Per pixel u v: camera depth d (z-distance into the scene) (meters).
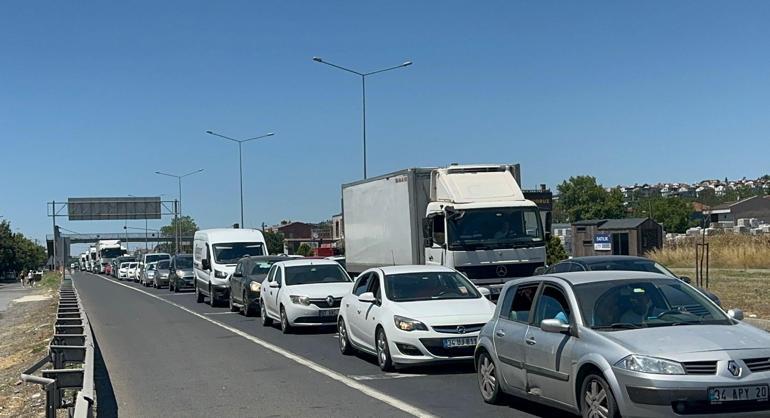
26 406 12.39
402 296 13.26
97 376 13.45
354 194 24.95
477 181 19.25
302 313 18.77
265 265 25.55
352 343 14.52
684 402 7.03
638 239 50.28
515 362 9.17
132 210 80.75
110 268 85.62
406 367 12.78
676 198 101.62
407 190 20.56
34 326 29.61
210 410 10.34
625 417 7.30
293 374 12.98
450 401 10.23
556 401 8.41
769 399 7.10
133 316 26.30
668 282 8.80
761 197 102.25
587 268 14.85
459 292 13.50
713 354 7.21
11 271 114.44
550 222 19.30
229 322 22.91
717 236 46.16
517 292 9.66
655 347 7.39
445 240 18.38
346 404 10.32
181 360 15.16
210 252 30.22
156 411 10.38
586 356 7.78
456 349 12.09
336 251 50.81
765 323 15.95
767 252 39.25
